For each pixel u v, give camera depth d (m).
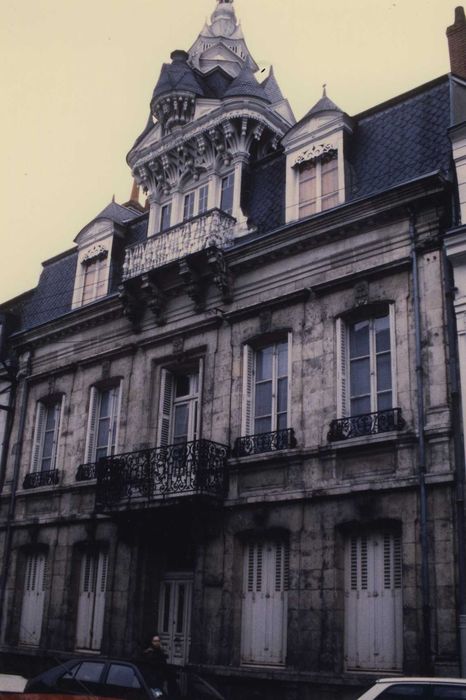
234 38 25.09
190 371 19.42
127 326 20.83
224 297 18.36
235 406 17.34
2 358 24.81
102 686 11.98
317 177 17.78
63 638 19.00
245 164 20.14
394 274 15.39
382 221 15.83
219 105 20.42
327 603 14.37
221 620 15.88
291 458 15.73
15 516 21.91
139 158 22.06
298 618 14.70
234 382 17.56
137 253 20.36
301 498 15.27
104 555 19.36
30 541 21.03
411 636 13.05
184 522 17.19
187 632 17.11
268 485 16.08
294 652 14.54
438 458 13.62
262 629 15.45
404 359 14.73
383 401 15.11
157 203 21.83
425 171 15.70
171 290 19.59
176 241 19.42
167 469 17.02
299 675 14.20
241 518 16.25
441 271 14.62
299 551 15.10
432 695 8.89
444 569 12.95
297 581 14.95
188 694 11.89
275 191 19.05
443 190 14.79
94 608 19.02
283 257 17.50
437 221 14.96
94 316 21.61
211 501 16.36
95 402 21.20
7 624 20.66
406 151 16.45
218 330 18.36
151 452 17.67
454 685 8.89
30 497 21.70
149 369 19.67
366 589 14.23
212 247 18.06
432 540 13.25
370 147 17.27
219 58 24.30
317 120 18.03
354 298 15.88
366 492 14.39
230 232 19.02
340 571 14.57
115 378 20.62
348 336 16.12
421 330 14.55
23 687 12.64
